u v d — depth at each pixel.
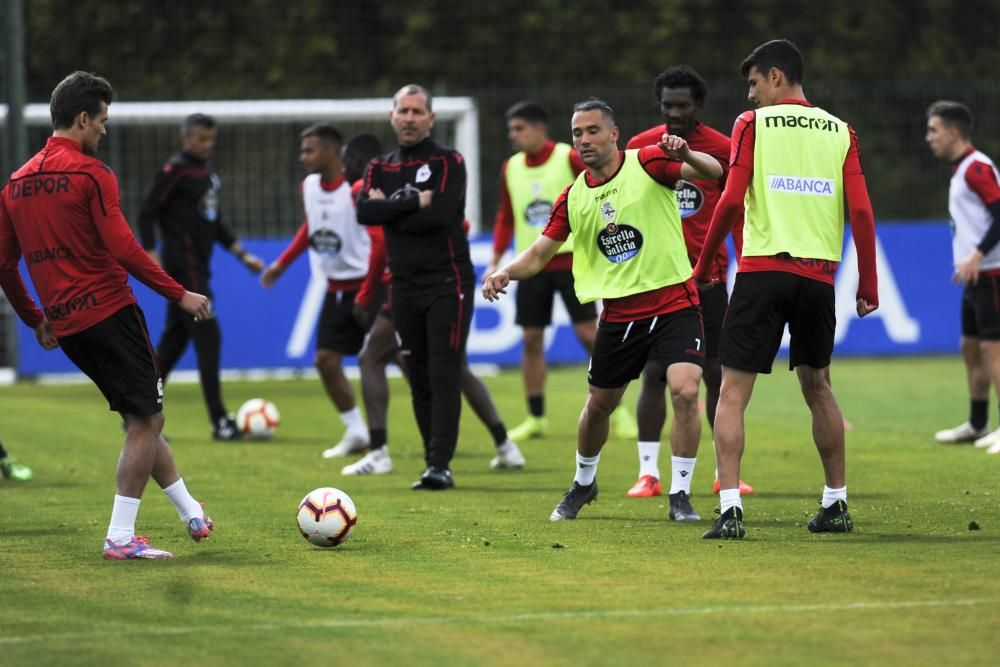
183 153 43.44
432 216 31.50
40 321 24.41
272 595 19.75
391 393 58.38
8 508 29.08
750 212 23.78
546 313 42.75
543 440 42.34
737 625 17.58
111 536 22.89
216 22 78.50
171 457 23.81
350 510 23.62
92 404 54.22
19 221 22.67
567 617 18.12
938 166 76.69
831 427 24.34
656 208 25.22
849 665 15.83
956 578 20.16
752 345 23.75
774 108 23.88
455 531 25.33
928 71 86.31
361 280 38.28
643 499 29.62
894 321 67.94
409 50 81.25
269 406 43.72
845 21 85.31
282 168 68.88
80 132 22.91
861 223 23.66
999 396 37.75
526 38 82.75
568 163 41.88
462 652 16.53
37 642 17.25
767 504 28.38
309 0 79.75
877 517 26.20
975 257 37.47
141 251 22.38
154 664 16.25
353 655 16.48
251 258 45.66
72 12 76.19
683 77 29.00
